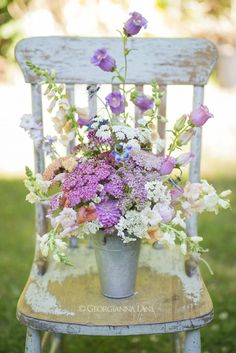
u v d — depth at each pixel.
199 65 1.79
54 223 1.49
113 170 1.51
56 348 2.00
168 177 1.55
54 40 1.79
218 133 4.88
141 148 1.61
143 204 1.48
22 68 1.79
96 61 1.59
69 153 1.82
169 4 5.75
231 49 6.02
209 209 1.58
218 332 2.31
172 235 1.48
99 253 1.58
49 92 1.62
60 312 1.56
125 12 5.56
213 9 5.98
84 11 5.54
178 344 1.83
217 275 2.71
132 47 1.80
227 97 5.67
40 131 1.65
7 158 4.31
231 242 3.01
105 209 1.48
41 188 1.57
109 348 2.25
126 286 1.60
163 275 1.72
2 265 2.79
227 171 4.06
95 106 1.80
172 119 4.79
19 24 5.57
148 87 4.05
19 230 3.18
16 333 2.30
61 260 1.46
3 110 5.13
